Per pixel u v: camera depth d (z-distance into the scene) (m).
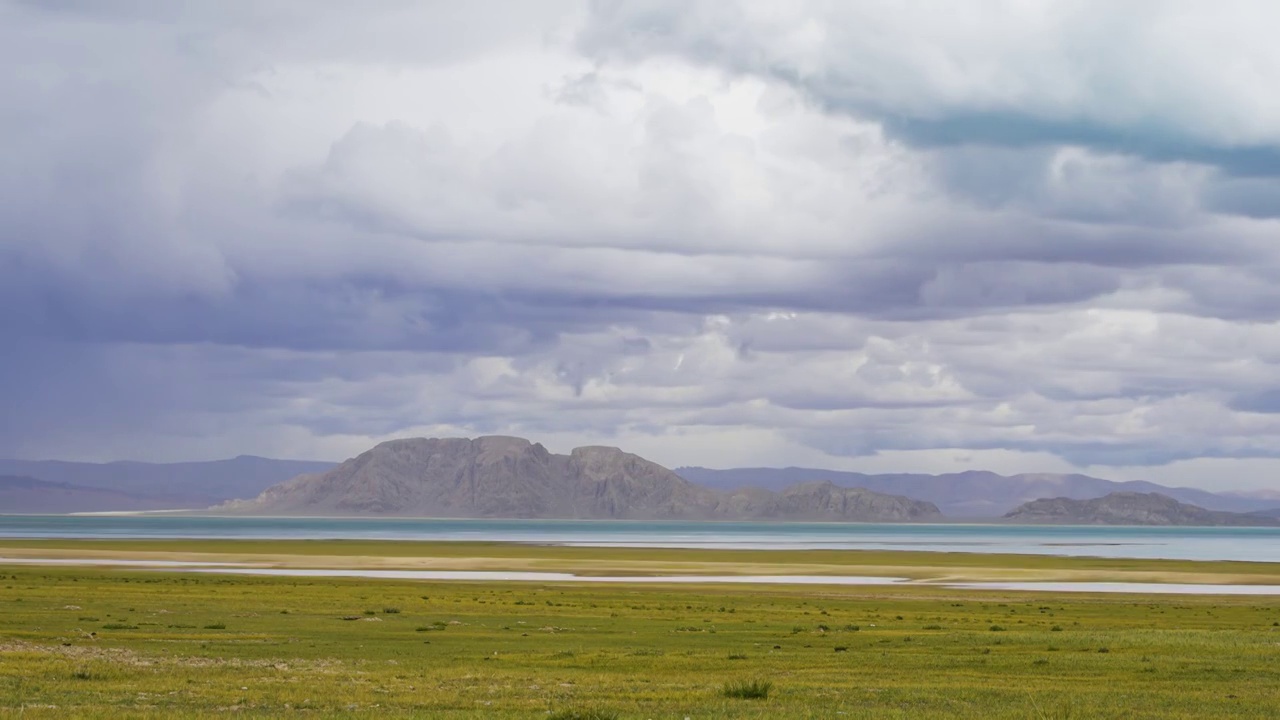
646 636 60.62
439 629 62.88
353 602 82.31
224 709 31.22
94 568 141.50
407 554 197.62
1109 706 33.66
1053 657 48.62
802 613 80.06
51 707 30.58
